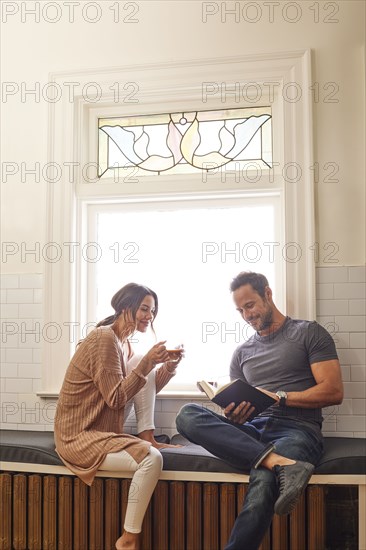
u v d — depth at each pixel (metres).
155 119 3.87
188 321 3.76
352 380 3.46
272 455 2.85
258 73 3.67
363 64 3.57
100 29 3.88
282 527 2.95
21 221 3.88
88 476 3.01
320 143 3.58
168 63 3.76
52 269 3.79
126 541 2.87
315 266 3.52
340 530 3.16
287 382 3.21
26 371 3.81
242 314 3.36
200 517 3.00
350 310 3.49
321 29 3.64
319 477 2.92
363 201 3.53
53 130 3.85
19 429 3.79
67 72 3.86
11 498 3.22
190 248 3.79
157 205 3.83
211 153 3.79
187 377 3.73
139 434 3.32
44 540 3.14
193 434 3.00
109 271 3.87
